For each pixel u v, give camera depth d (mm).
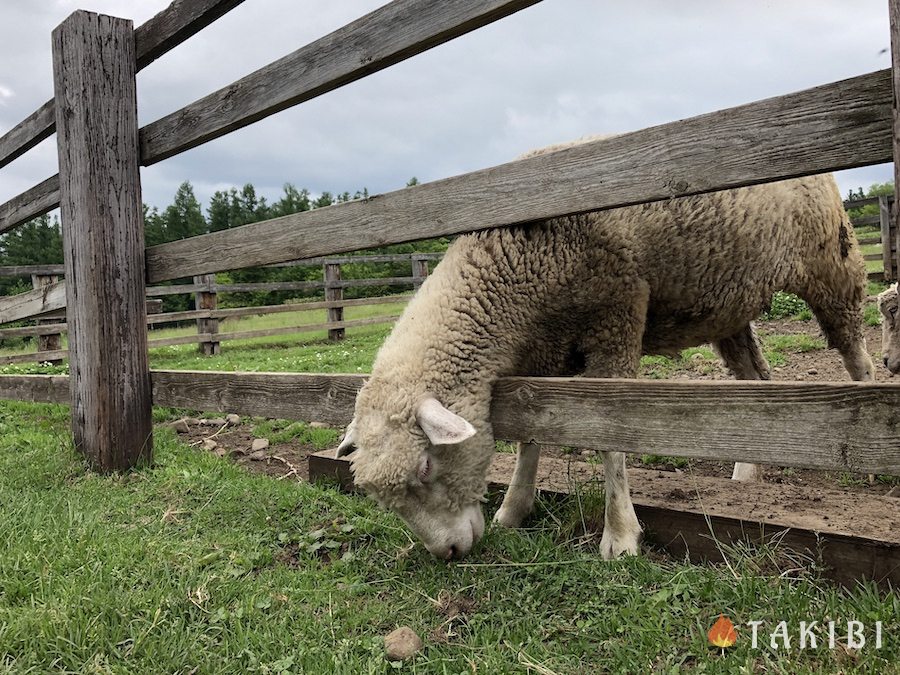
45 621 1957
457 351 2598
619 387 2195
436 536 2529
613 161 2055
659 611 1987
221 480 3590
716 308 3072
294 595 2303
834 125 1619
